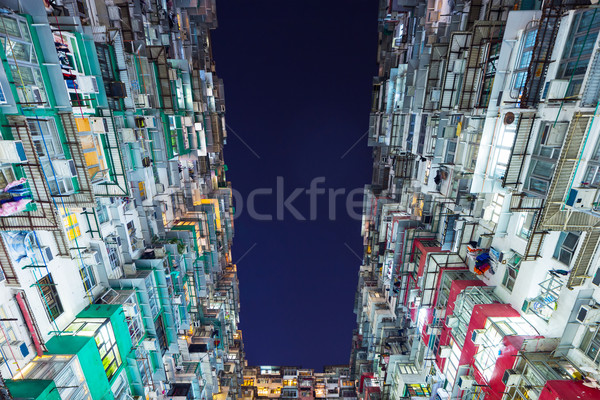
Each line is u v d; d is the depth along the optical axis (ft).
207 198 113.29
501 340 44.06
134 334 56.75
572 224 32.60
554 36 33.37
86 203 40.32
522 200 41.93
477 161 44.65
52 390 36.68
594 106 28.60
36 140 34.06
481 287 55.26
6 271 35.91
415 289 75.05
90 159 43.55
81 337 43.68
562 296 39.47
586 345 36.78
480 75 48.78
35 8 32.14
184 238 79.25
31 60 32.76
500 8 49.37
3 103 29.32
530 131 36.55
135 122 57.31
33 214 33.99
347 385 143.23
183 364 87.15
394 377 85.56
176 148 77.00
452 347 59.16
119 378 51.85
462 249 60.54
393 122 86.63
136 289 58.29
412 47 83.71
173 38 84.28
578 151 29.09
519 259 46.75
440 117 59.82
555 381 35.12
